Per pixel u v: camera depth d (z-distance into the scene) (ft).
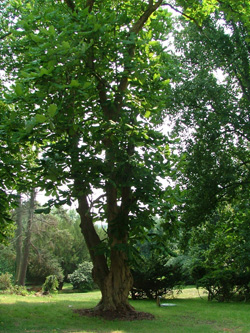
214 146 49.55
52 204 28.60
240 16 39.99
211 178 49.47
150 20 39.83
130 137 27.81
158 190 29.40
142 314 33.32
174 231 33.86
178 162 32.53
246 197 52.65
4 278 67.56
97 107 34.42
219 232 59.52
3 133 28.66
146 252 89.40
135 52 35.40
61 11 33.91
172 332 25.30
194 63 52.11
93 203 31.76
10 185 32.07
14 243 101.71
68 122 28.27
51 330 25.35
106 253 30.32
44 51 24.58
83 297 58.18
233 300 52.65
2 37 42.91
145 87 32.35
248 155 53.21
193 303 48.85
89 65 30.60
